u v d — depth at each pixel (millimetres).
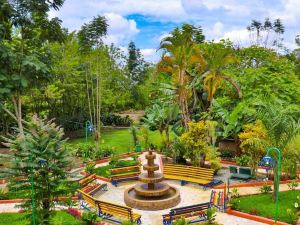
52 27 21453
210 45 29656
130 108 53875
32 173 11094
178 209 12922
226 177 19953
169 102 27781
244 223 13414
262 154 18797
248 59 33750
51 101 35594
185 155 21281
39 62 18906
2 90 17500
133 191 17078
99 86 36594
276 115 14617
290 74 29328
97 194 17406
